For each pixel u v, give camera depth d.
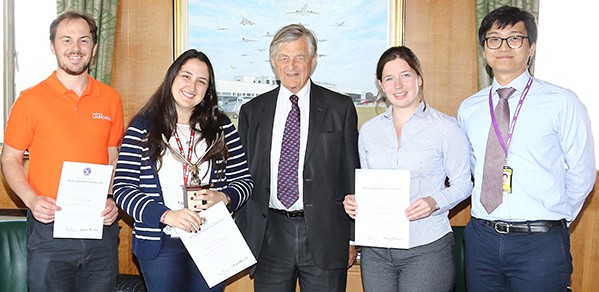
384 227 2.12
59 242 2.20
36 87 2.24
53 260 2.20
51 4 3.52
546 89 2.03
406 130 2.17
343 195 2.42
